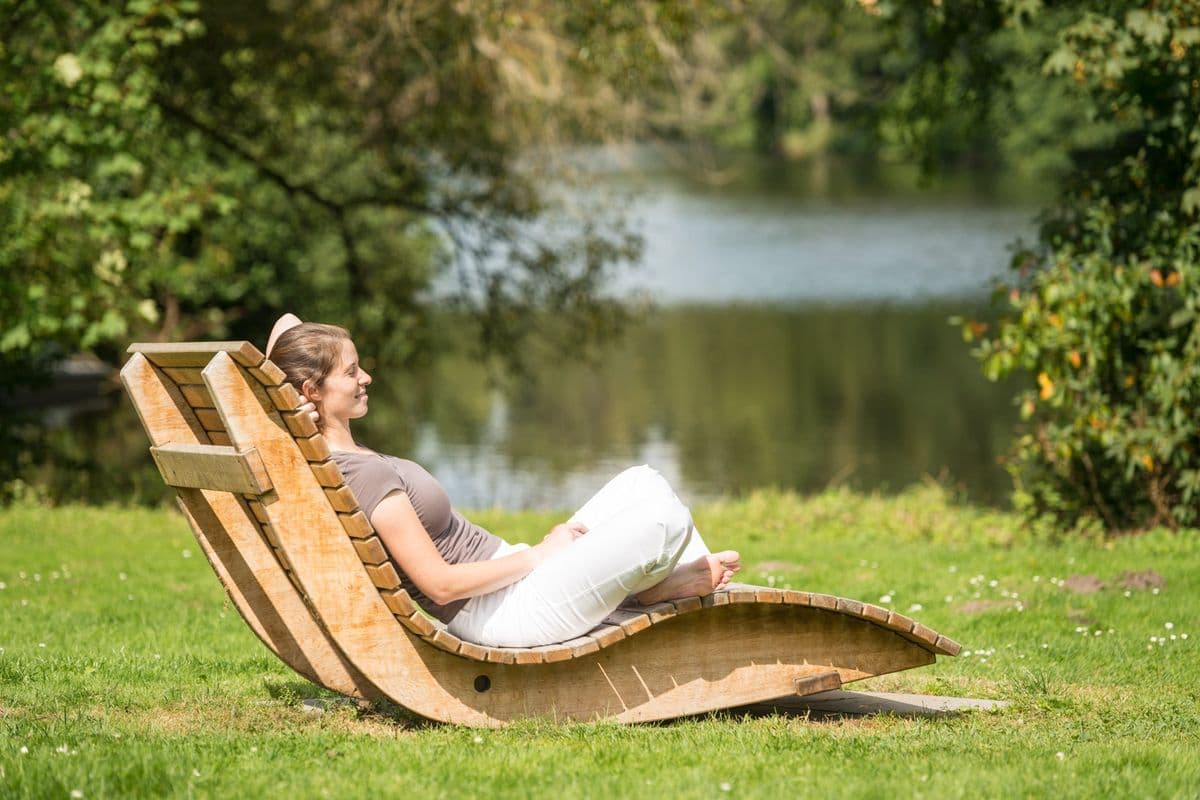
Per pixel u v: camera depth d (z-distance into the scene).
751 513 18.62
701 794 5.88
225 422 6.39
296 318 7.66
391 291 32.16
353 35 25.80
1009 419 37.72
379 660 6.86
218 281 35.97
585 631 7.19
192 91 26.78
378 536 6.89
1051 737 7.29
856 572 14.03
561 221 29.17
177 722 7.31
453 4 23.94
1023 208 90.00
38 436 28.73
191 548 15.76
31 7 20.86
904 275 69.56
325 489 6.62
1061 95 18.28
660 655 7.39
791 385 44.84
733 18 24.84
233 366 6.38
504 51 25.11
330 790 5.90
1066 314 15.30
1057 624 11.26
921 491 20.22
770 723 7.52
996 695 8.67
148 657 9.41
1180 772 6.38
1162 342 15.46
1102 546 15.64
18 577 13.63
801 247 80.50
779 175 121.12
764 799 5.86
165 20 23.16
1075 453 16.41
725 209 100.44
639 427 38.81
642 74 24.38
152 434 7.04
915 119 19.41
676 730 7.18
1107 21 14.77
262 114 28.73
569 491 30.73
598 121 25.92
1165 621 11.33
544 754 6.52
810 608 7.61
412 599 7.27
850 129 20.86
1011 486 28.92
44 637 10.27
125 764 6.15
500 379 47.59
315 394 6.98
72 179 20.06
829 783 6.07
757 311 61.53
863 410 40.06
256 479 6.43
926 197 99.69
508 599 7.14
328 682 7.48
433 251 37.53
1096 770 6.38
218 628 10.84
